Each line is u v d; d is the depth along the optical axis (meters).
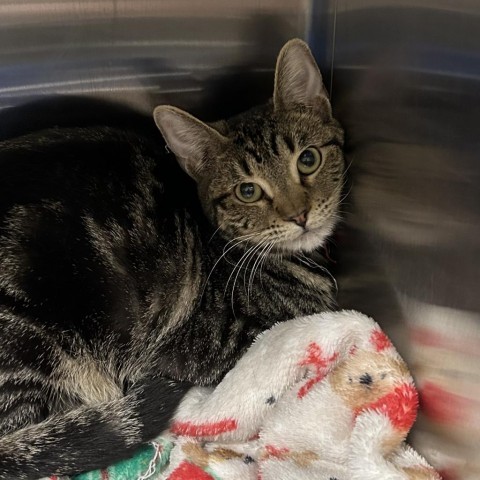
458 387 0.22
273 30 0.33
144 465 0.28
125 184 0.30
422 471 0.25
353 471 0.24
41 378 0.28
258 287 0.31
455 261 0.21
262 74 0.34
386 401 0.26
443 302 0.22
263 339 0.30
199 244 0.31
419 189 0.23
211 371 0.30
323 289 0.32
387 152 0.25
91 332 0.29
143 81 0.33
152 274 0.30
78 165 0.29
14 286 0.27
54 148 0.29
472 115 0.19
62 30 0.31
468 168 0.19
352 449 0.25
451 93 0.20
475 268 0.20
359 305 0.30
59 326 0.28
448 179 0.21
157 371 0.30
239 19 0.32
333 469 0.26
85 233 0.28
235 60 0.33
